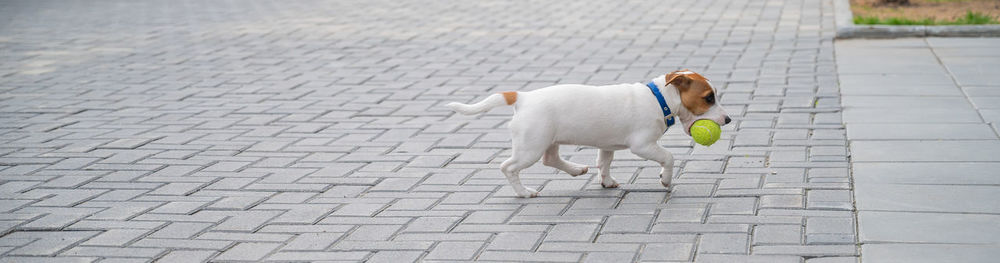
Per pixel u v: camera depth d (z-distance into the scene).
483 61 11.96
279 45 13.80
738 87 9.84
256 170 7.05
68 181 6.84
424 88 10.27
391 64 11.90
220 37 14.82
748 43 12.98
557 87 5.81
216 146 7.88
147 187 6.63
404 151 7.54
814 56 11.76
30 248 5.34
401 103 9.50
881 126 7.88
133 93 10.42
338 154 7.49
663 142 7.52
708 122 5.76
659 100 5.77
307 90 10.33
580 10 17.59
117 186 6.68
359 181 6.64
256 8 19.20
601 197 6.06
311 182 6.65
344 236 5.43
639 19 15.99
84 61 12.74
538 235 5.31
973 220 5.32
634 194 6.11
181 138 8.21
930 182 6.13
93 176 6.97
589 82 10.41
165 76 11.45
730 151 7.20
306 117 8.96
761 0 18.47
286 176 6.84
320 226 5.62
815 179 6.30
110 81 11.20
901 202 5.70
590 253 4.98
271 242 5.35
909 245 4.94
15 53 13.56
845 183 6.18
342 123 8.66
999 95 9.04
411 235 5.39
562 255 4.96
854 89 9.60
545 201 6.00
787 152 7.11
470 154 7.38
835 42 13.05
